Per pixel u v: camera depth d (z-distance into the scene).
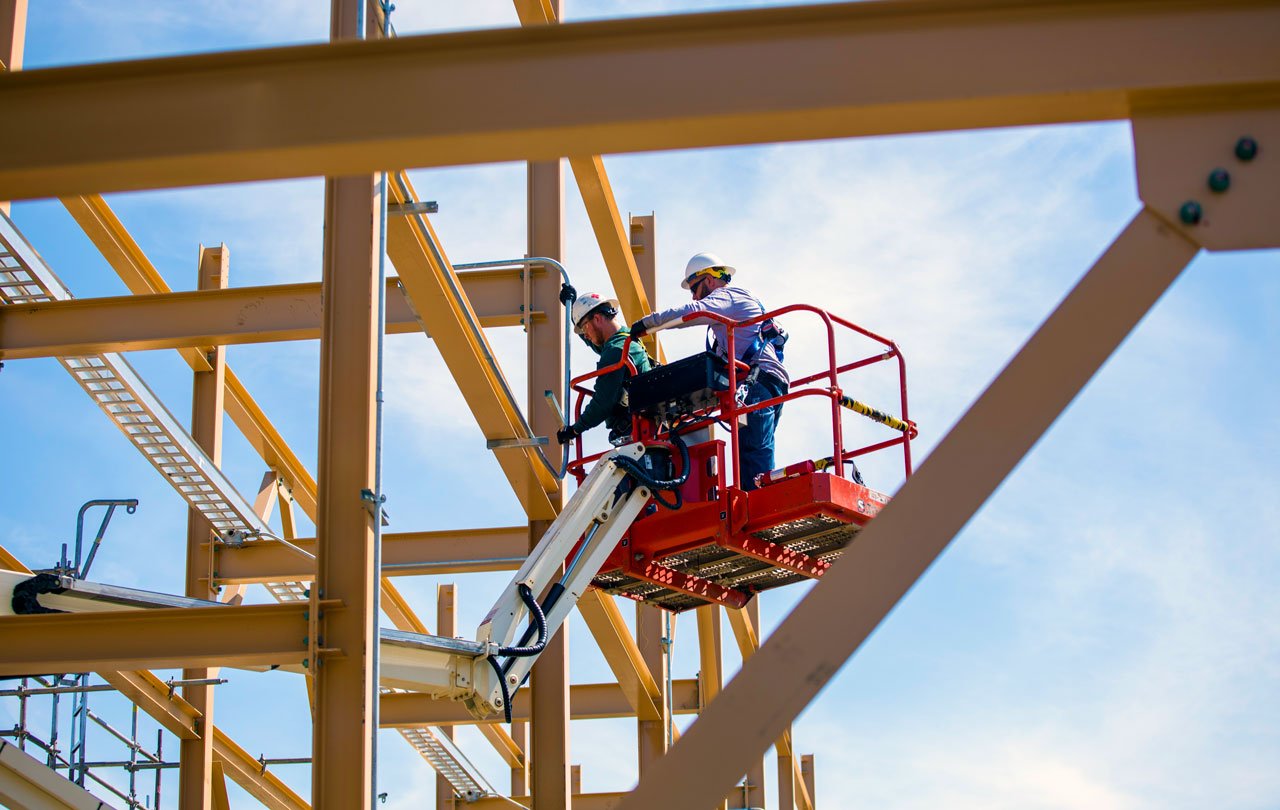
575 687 19.28
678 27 4.67
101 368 13.34
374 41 4.70
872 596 4.56
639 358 11.52
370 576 8.59
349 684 8.40
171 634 8.59
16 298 13.05
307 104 4.70
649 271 17.91
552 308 12.80
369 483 8.75
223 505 15.48
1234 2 4.55
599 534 10.92
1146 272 4.54
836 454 10.56
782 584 11.91
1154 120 4.57
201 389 16.80
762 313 11.51
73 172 4.71
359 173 4.84
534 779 12.23
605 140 4.70
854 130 4.71
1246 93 4.54
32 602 8.97
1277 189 4.50
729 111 4.60
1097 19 4.57
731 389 10.66
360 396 8.90
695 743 4.58
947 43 4.60
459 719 17.16
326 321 9.02
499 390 11.48
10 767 8.88
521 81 4.66
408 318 13.58
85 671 8.70
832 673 4.55
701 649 19.34
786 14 4.66
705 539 10.78
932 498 4.57
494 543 15.77
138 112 4.72
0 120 4.71
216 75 4.74
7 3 12.46
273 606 8.62
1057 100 4.55
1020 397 4.57
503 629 10.18
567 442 11.45
